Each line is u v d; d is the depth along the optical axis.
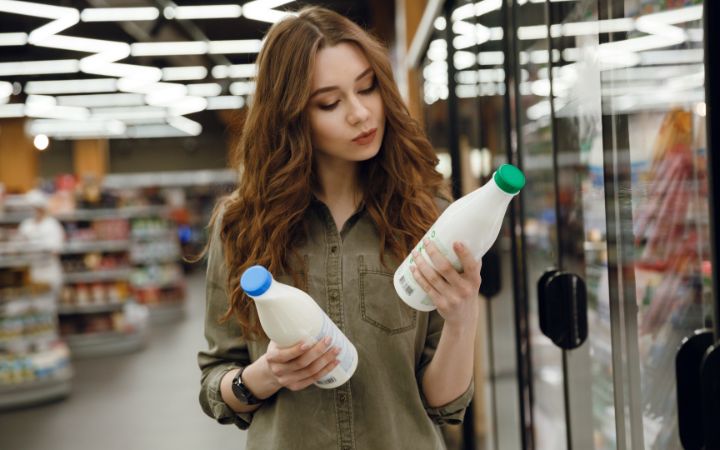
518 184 1.05
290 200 1.29
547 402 2.20
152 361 8.72
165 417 5.88
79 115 15.97
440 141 3.84
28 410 6.52
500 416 2.86
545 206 2.07
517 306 2.24
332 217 1.34
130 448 5.07
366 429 1.28
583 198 1.55
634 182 1.24
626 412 1.31
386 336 1.29
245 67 11.42
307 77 1.21
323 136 1.25
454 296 1.11
